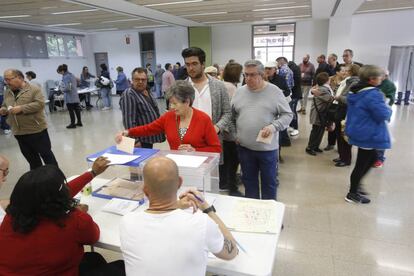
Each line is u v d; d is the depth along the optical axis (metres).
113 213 1.52
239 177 3.38
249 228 1.36
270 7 7.32
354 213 2.69
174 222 0.96
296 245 2.26
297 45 10.73
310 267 2.03
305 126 6.15
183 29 11.81
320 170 3.73
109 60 13.12
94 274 1.38
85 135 5.88
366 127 2.61
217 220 1.19
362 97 2.61
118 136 1.82
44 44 10.55
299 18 9.70
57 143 5.33
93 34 12.97
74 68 12.17
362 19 9.69
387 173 3.57
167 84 9.09
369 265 2.03
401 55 8.22
